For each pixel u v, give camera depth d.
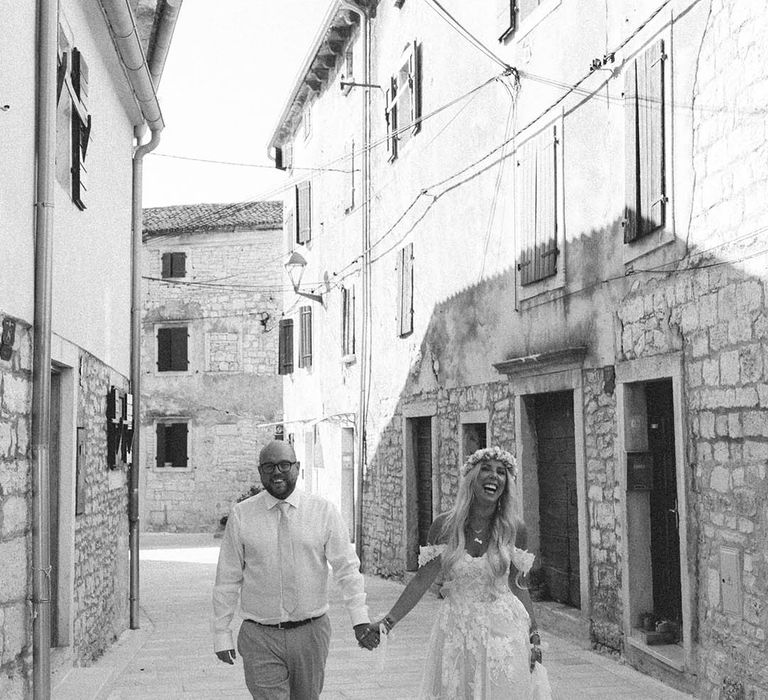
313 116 22.03
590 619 8.99
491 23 11.56
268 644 4.67
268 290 29.16
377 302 16.73
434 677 4.70
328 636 4.82
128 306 11.41
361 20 17.44
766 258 6.15
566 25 9.58
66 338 7.47
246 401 29.19
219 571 4.77
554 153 9.72
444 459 13.21
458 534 4.64
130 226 11.48
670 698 7.00
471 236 12.20
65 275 7.46
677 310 7.40
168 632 10.91
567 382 9.39
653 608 8.20
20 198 5.73
